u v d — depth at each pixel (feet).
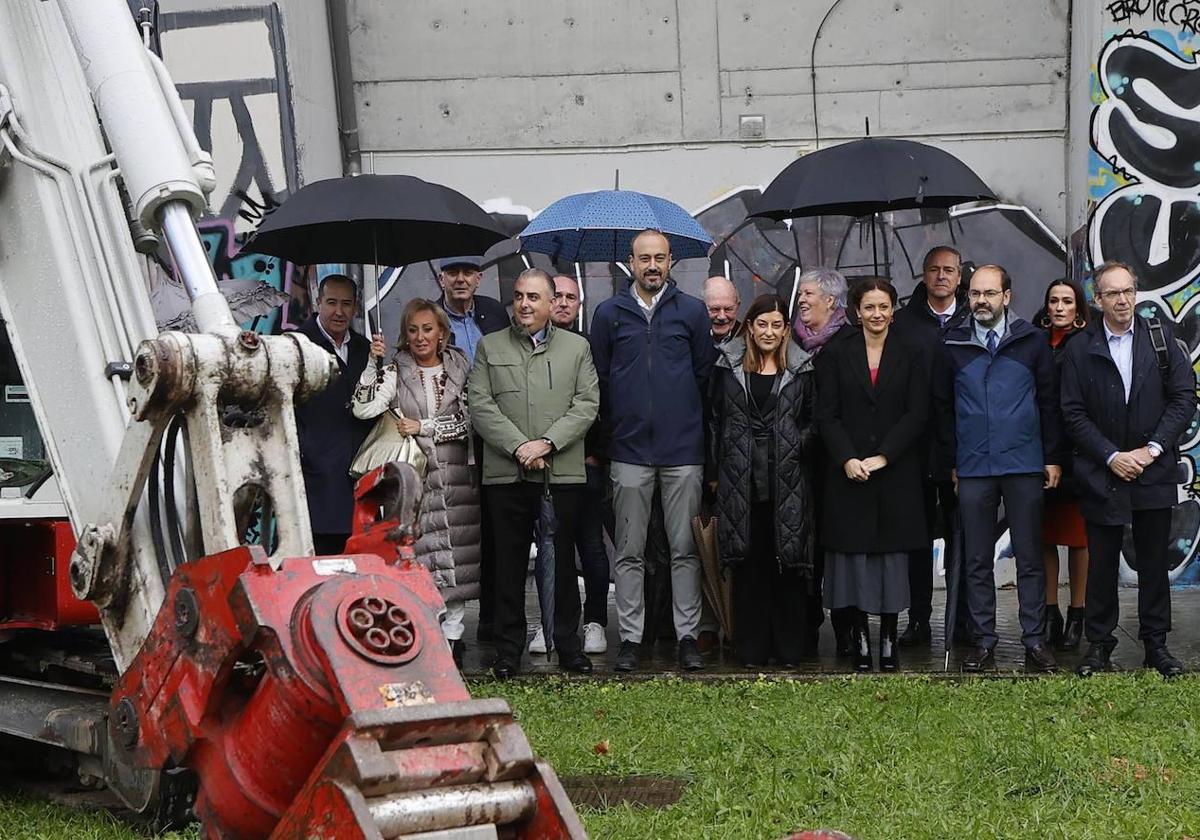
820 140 40.91
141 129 14.21
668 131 41.14
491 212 41.47
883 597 27.86
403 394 28.50
